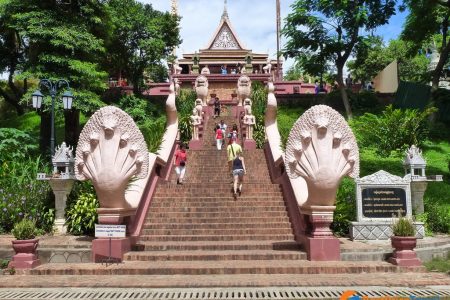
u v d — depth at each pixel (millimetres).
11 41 23922
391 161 17109
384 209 10719
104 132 8930
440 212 12117
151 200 12172
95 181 8922
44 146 19344
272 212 11680
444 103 23078
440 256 9664
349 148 8820
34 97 14289
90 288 7195
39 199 12070
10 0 18422
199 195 12695
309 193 9070
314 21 24109
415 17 23484
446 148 19844
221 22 44281
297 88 33188
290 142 9070
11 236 11055
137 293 6852
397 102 26922
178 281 7402
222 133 18375
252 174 15227
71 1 19422
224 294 6723
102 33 21672
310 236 9180
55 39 18234
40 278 7801
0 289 7188
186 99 25188
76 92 18016
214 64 42250
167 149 15312
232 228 11070
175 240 10484
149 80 36031
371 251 9031
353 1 23344
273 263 8523
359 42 24609
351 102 26719
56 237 10555
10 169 15094
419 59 39094
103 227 8695
